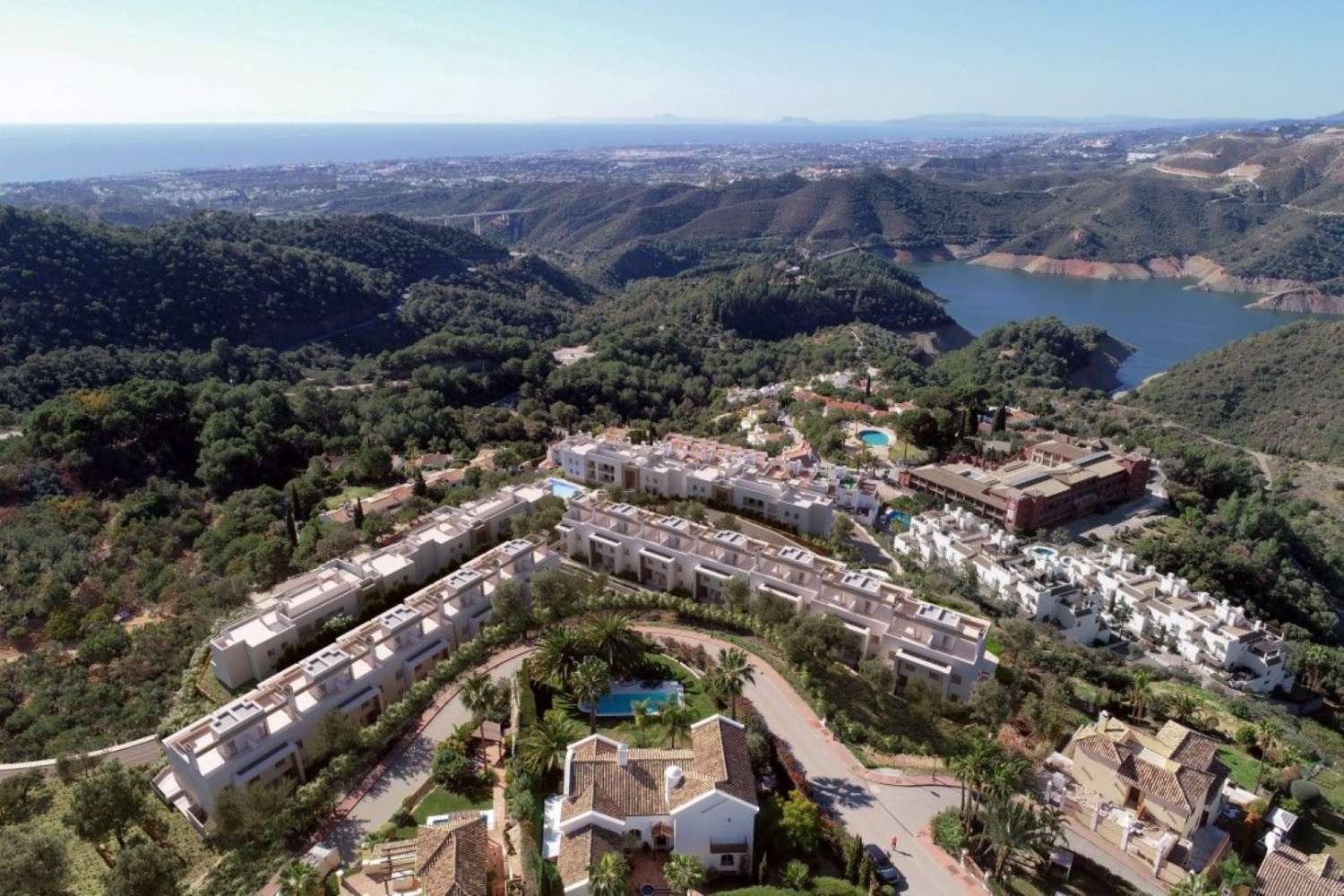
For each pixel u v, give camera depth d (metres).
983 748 76.00
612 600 113.56
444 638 105.50
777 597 109.19
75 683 107.44
